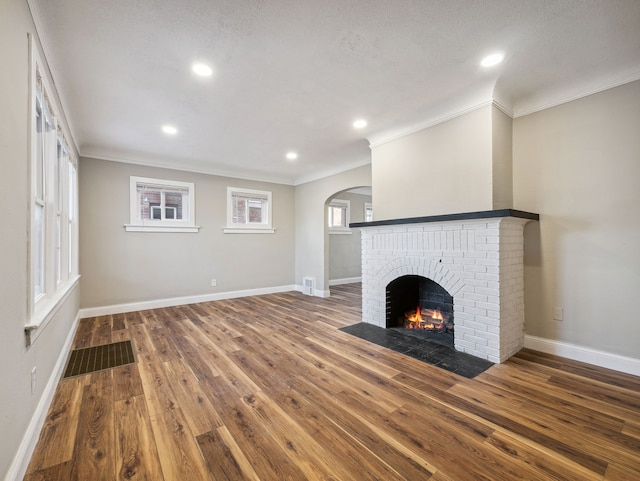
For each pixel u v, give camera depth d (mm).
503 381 2244
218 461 1444
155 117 3217
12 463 1272
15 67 1382
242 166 5316
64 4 1655
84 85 2533
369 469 1390
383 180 3721
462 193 2920
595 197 2523
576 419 1768
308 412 1858
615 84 2418
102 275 4363
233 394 2080
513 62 2283
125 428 1700
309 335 3367
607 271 2471
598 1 1684
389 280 3559
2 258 1212
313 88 2645
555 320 2746
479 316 2697
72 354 2814
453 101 2881
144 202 4773
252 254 5914
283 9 1725
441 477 1338
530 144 2883
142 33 1915
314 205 5984
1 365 1186
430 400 1986
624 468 1388
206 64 2273
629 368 2355
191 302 5152
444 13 1769
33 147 1615
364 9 1736
